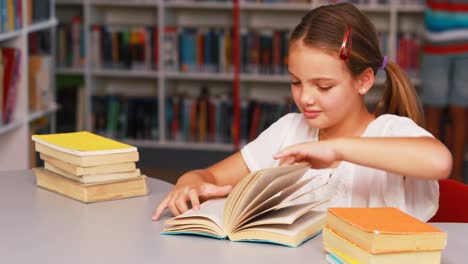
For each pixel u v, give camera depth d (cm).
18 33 381
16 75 384
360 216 139
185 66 532
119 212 175
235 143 528
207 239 153
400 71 193
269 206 157
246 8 529
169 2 529
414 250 130
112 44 535
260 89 555
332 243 140
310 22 176
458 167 480
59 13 561
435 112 479
